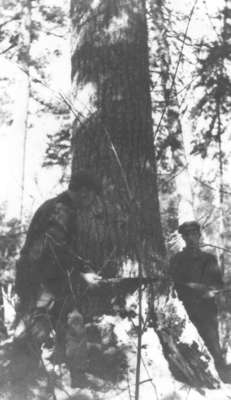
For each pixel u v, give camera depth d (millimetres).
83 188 4902
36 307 4734
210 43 5789
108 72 5809
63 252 4738
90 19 5965
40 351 4656
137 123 5684
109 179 5461
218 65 5688
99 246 5273
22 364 4520
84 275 4855
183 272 6422
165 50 9289
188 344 5105
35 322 4684
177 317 5180
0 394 4348
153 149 5668
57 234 4738
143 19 6074
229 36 5805
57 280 4781
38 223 4824
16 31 18266
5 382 4445
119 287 5059
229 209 9484
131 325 5023
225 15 7965
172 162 8805
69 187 4930
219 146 8906
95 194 4934
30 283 4758
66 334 4711
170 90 3756
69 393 4492
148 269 5227
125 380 4789
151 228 5348
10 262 4906
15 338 4680
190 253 6504
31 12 18703
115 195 5367
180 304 5309
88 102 5781
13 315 5320
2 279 4887
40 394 4336
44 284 4762
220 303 7480
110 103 5727
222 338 7375
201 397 4637
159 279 5262
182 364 4945
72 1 6203
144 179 5492
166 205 8836
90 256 5262
